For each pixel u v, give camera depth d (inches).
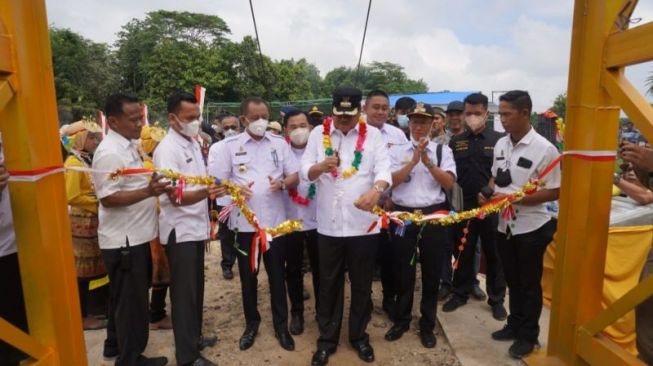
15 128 63.1
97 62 1249.4
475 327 144.3
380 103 147.8
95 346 135.6
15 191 64.7
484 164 154.1
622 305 66.8
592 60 73.8
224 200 170.7
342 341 137.8
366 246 121.6
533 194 112.8
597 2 72.1
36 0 65.3
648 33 60.5
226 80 1296.8
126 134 109.9
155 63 1328.7
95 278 145.5
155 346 136.3
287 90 1291.8
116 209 108.1
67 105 998.4
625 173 149.9
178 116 115.3
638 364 64.5
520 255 119.7
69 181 134.9
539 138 117.7
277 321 136.7
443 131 174.9
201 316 131.7
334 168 113.8
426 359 127.3
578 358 79.4
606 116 73.7
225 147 134.4
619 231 145.3
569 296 81.2
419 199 132.9
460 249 138.3
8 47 60.4
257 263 118.3
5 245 90.5
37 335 68.1
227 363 126.4
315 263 152.4
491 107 583.8
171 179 106.0
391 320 154.1
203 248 127.9
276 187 130.9
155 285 148.2
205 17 1549.0
